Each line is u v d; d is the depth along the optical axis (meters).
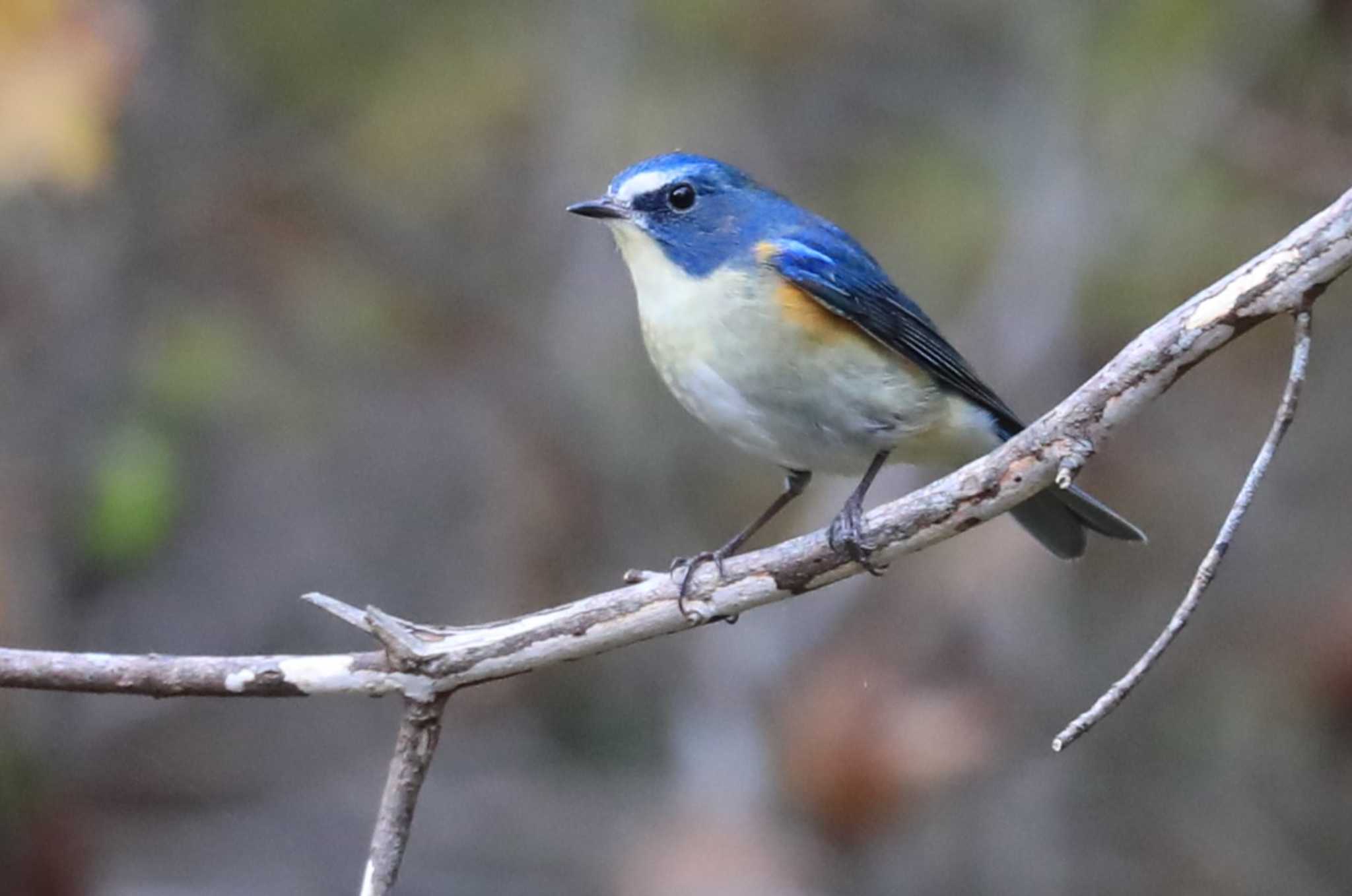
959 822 12.84
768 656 12.47
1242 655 14.15
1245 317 6.39
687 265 8.39
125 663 6.64
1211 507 14.11
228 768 13.94
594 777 13.83
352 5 14.03
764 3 13.80
